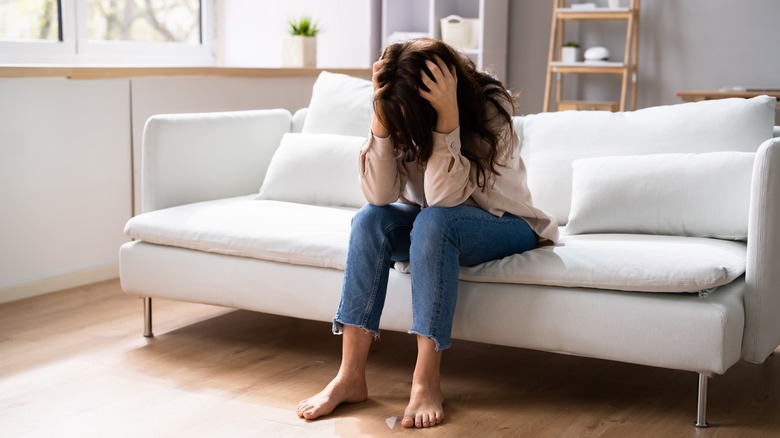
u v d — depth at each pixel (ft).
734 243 7.61
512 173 7.29
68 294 10.80
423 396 6.82
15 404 7.17
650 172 8.01
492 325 7.27
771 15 13.82
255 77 13.28
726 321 6.45
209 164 9.91
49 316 9.78
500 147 7.00
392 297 7.61
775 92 12.73
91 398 7.32
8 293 10.39
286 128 11.01
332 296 7.91
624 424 6.78
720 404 7.23
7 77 10.19
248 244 8.25
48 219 10.86
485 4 14.74
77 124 11.09
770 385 7.70
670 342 6.61
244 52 16.61
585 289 6.96
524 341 7.17
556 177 8.77
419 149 6.93
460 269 7.34
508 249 7.34
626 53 14.23
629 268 6.75
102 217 11.57
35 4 12.76
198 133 9.77
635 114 8.76
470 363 8.25
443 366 8.16
